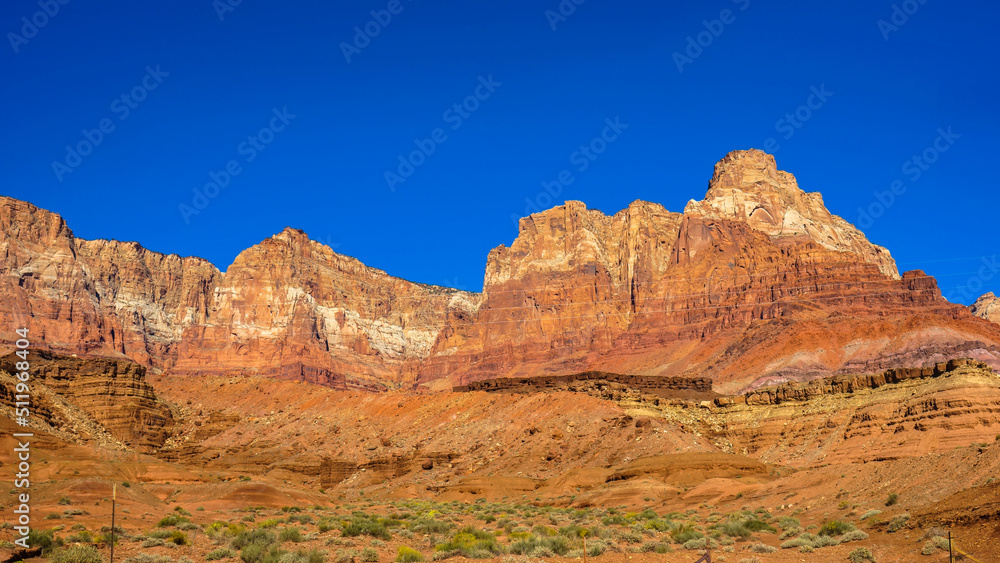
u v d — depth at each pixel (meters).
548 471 147.25
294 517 87.38
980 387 136.88
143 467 145.50
